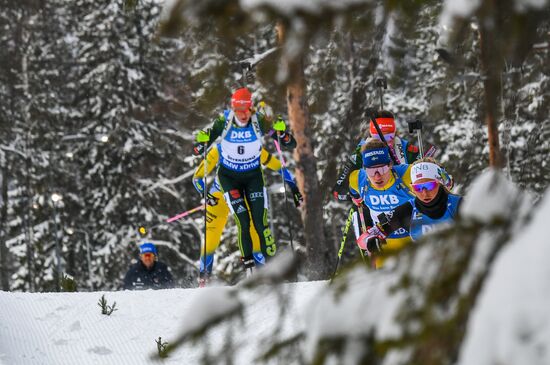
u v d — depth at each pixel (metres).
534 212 4.20
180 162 62.03
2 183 64.56
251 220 23.53
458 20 4.70
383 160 17.45
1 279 66.88
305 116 35.00
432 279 4.23
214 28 5.06
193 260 63.97
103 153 60.56
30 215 62.22
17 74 62.25
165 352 4.99
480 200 4.44
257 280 5.07
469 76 5.94
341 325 4.58
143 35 59.19
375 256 4.71
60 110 61.84
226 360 5.01
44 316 17.75
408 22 5.11
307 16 4.77
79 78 60.78
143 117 59.75
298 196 24.61
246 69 22.34
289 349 4.86
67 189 62.03
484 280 4.01
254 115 23.19
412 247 4.46
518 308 3.51
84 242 61.97
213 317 4.96
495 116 4.77
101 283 59.69
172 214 62.69
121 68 59.22
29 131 61.75
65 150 62.06
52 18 60.09
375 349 4.33
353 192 18.59
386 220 15.95
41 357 15.52
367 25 5.01
